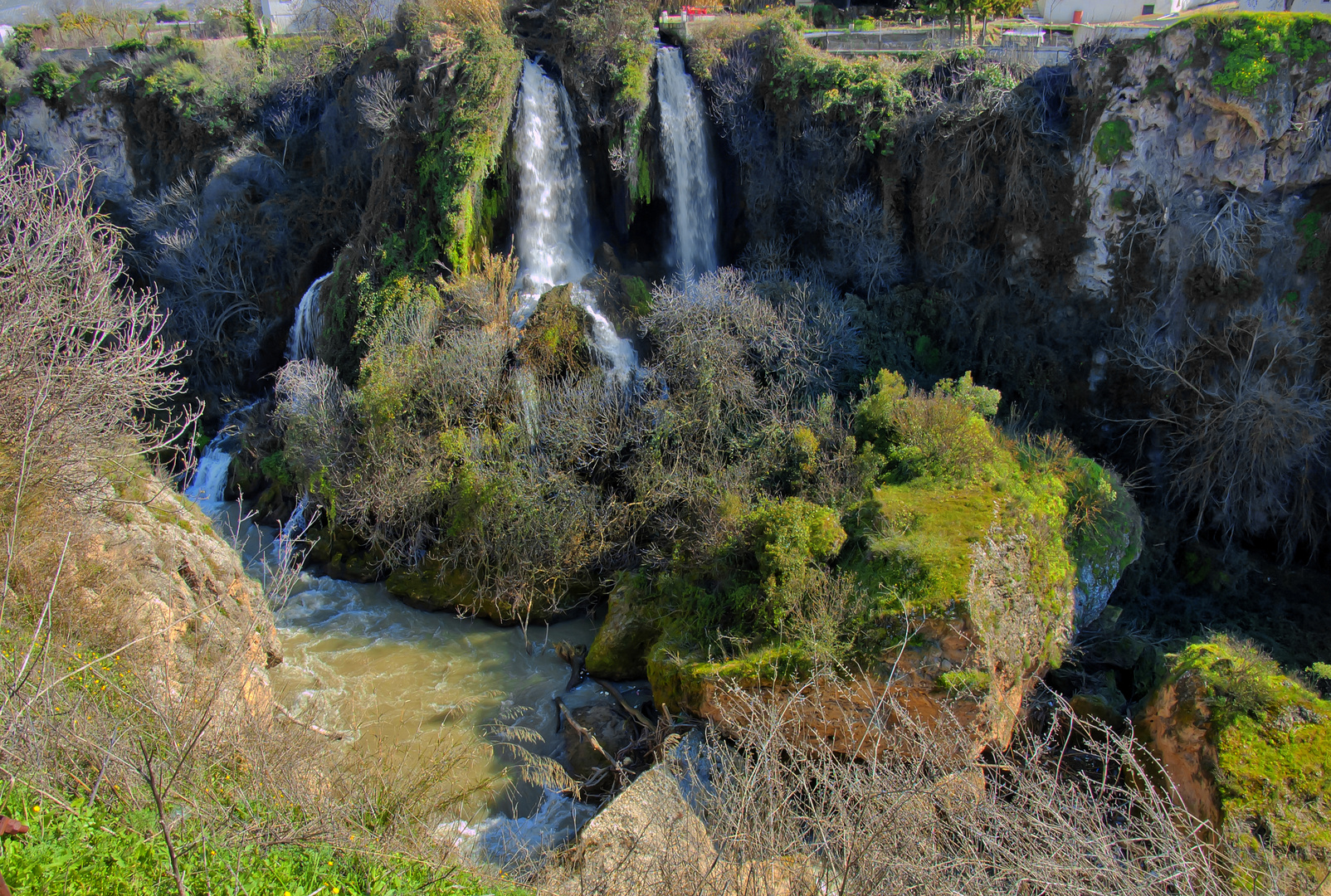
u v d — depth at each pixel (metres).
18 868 5.37
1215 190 19.17
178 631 10.75
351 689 15.58
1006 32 25.77
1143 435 20.19
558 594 17.78
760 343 19.59
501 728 14.29
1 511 8.98
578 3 25.03
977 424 16.52
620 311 22.08
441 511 18.91
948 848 7.82
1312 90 17.66
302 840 6.59
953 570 12.98
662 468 18.17
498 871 8.27
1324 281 18.41
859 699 12.45
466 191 22.45
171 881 5.71
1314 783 10.83
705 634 14.70
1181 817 8.98
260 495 22.28
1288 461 18.66
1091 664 15.38
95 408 9.74
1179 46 18.75
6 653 7.80
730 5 29.89
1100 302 20.97
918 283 22.81
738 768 9.97
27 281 8.98
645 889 7.81
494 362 20.11
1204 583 19.16
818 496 16.12
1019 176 21.02
